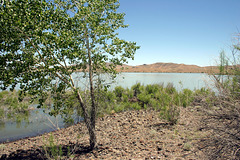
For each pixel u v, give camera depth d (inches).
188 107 347.9
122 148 201.0
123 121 333.1
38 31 148.4
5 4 140.9
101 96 214.7
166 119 292.8
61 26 166.9
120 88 573.0
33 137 292.0
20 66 155.0
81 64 180.2
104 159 174.1
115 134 263.3
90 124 207.2
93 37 182.1
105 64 195.6
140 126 291.1
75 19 166.2
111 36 184.2
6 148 244.5
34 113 430.9
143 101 493.4
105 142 228.8
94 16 168.4
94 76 199.8
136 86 621.6
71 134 283.3
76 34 168.4
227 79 142.6
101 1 184.4
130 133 260.1
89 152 197.3
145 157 170.1
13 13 143.7
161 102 410.0
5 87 152.7
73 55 161.2
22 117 402.0
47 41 152.9
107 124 322.0
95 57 180.5
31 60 153.9
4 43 154.4
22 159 189.0
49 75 167.6
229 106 132.3
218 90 139.9
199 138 163.8
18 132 318.0
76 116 346.6
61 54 168.1
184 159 152.3
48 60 157.2
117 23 195.0
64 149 212.2
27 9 148.5
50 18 154.3
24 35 152.7
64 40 158.4
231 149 127.9
